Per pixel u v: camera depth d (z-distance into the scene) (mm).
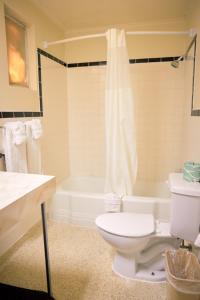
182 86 2680
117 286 1488
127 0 2148
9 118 1830
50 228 2238
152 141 2887
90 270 1642
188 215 1429
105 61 2828
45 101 2432
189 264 1348
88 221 2264
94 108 2982
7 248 1861
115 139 2035
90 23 2676
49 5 2229
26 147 1858
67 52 2949
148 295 1413
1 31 1706
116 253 1660
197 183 1478
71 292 1438
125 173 2096
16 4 1873
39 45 2264
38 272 1628
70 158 3160
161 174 2926
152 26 2666
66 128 3051
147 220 1612
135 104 2852
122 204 2107
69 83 3014
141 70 2764
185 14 2463
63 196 2312
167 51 2656
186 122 2482
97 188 3070
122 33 1902
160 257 1615
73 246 1938
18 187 1037
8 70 1889
